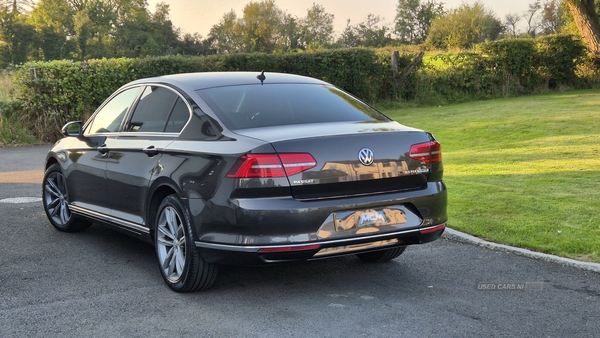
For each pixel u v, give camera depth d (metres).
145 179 4.82
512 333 3.66
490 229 6.17
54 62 17.06
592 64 24.48
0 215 7.40
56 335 3.72
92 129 5.93
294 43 105.69
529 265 5.12
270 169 3.92
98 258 5.52
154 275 4.99
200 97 4.68
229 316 4.02
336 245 4.02
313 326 3.81
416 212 4.35
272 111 4.59
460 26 75.62
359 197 4.13
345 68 21.20
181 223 4.41
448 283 4.68
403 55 22.30
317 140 4.04
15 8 80.62
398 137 4.33
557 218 6.43
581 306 4.13
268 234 3.91
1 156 14.16
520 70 23.20
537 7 78.38
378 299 4.32
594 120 14.14
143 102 5.28
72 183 6.10
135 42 92.12
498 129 14.02
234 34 106.69
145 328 3.82
